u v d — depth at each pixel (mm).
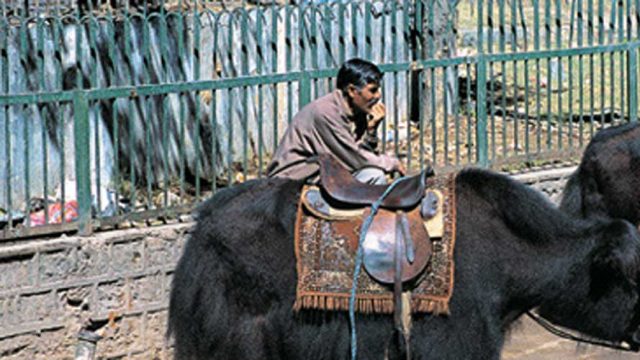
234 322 5180
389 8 9734
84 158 6992
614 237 5168
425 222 5191
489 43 8891
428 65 8398
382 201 5230
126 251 7105
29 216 6895
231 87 7508
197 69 7570
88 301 6988
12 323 6738
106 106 8242
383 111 6043
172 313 5316
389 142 9672
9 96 6754
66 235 7055
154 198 8305
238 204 5301
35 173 7820
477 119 8734
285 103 9266
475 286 5168
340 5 8289
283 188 5352
